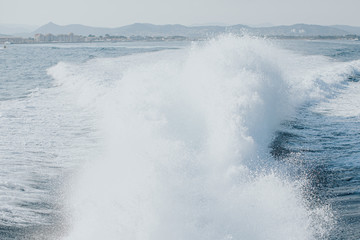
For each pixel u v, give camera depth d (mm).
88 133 8711
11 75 20000
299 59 27031
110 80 15164
